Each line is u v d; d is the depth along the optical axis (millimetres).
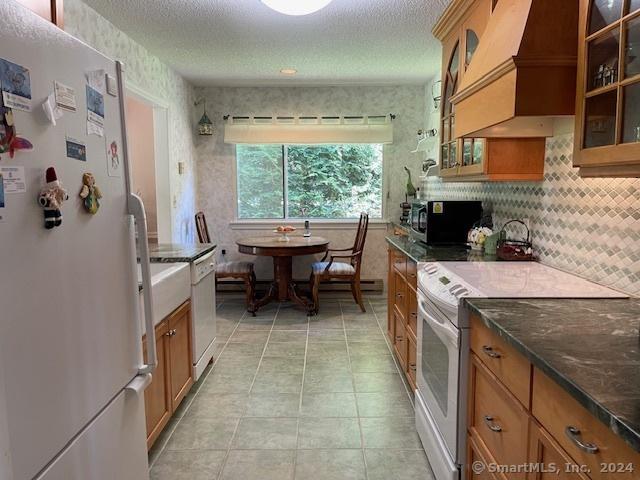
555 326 1302
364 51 3652
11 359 893
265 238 4754
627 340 1187
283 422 2445
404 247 2930
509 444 1322
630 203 1650
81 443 1146
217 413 2539
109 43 2969
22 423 925
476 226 2980
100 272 1230
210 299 3152
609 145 1292
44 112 987
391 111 5121
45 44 997
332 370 3109
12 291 896
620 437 786
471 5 2430
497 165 2295
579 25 1433
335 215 5344
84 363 1154
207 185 5227
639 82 1181
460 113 2229
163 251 2945
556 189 2174
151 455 2150
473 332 1610
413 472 2025
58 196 1018
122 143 1367
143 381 1438
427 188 4824
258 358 3326
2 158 866
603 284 1817
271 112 5102
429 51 3648
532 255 2393
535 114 1584
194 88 5031
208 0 2607
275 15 2846
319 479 1977
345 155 5285
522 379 1229
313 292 4457
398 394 2760
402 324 2951
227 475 2006
